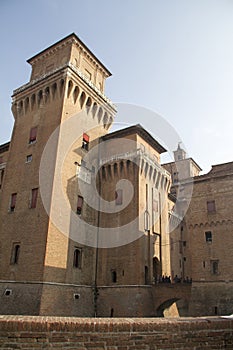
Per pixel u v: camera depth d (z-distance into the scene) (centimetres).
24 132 4359
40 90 4372
